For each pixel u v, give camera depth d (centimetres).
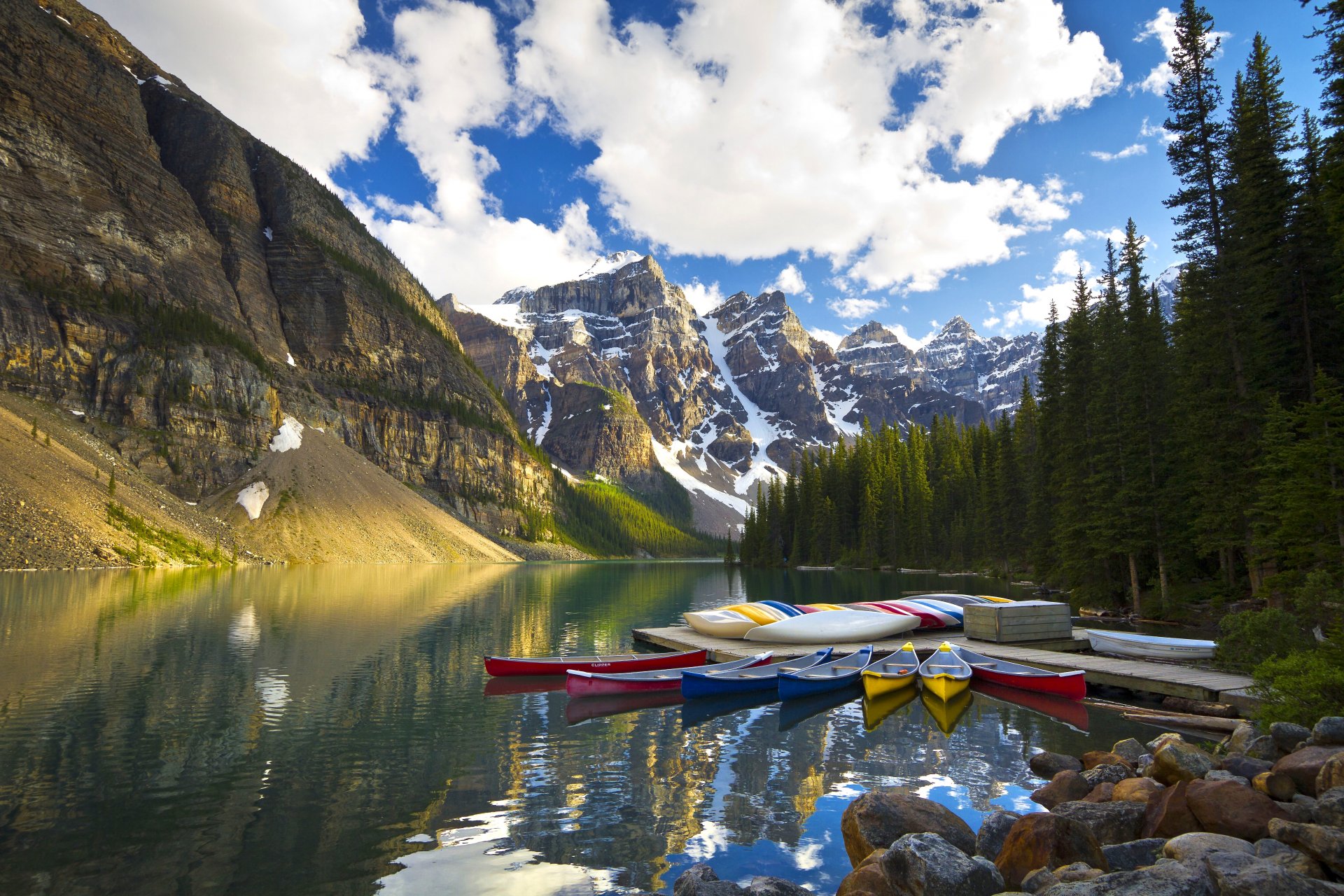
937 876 870
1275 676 1714
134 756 1647
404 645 3491
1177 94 4488
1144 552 4872
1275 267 3916
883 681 2516
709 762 1703
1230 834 1002
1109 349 5372
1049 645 3500
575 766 1656
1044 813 1023
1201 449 4028
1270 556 3378
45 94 17425
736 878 1072
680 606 6075
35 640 3219
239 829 1241
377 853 1152
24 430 10412
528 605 5991
